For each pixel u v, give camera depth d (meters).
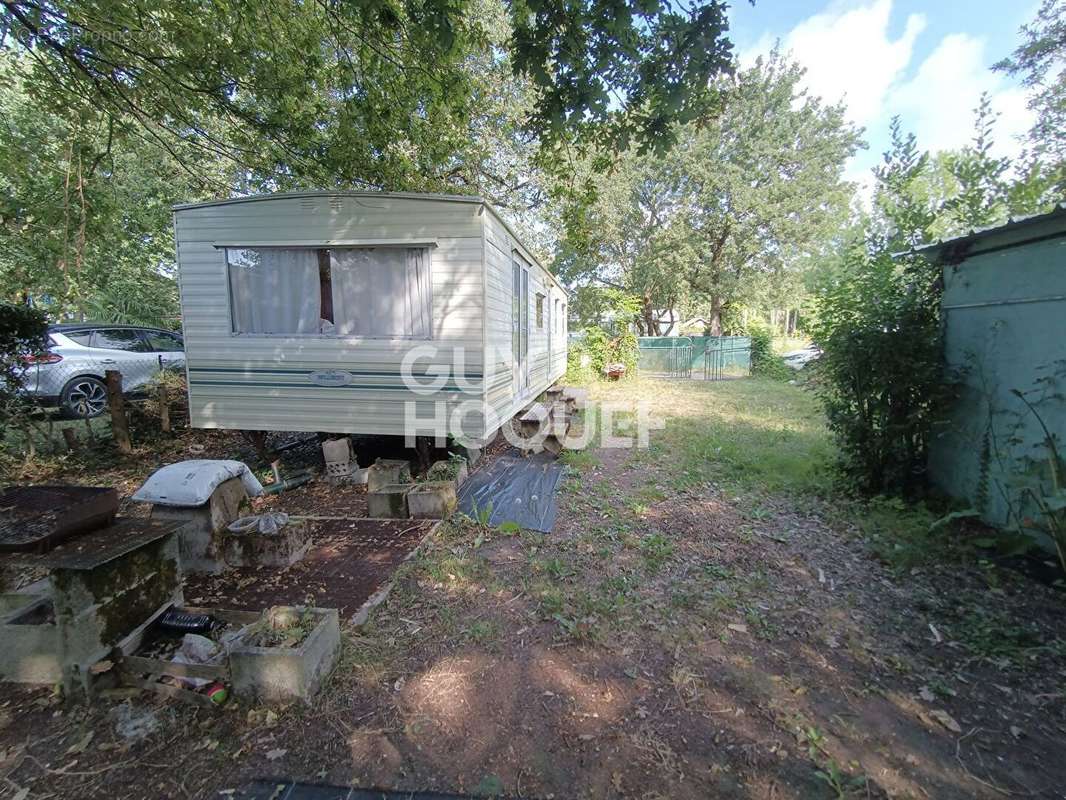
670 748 1.96
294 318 5.27
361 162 6.33
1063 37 8.03
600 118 3.84
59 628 2.18
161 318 13.49
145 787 1.80
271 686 2.15
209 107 5.76
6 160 6.57
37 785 1.82
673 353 19.23
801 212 18.39
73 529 2.32
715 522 4.32
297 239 5.09
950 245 4.26
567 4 3.17
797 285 19.48
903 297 4.54
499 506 4.72
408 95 5.86
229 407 5.49
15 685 2.32
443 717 2.12
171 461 6.37
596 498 4.94
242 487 3.78
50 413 6.43
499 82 11.09
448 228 4.92
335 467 5.55
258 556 3.53
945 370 4.40
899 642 2.64
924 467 4.79
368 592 3.21
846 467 5.11
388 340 5.14
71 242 7.32
